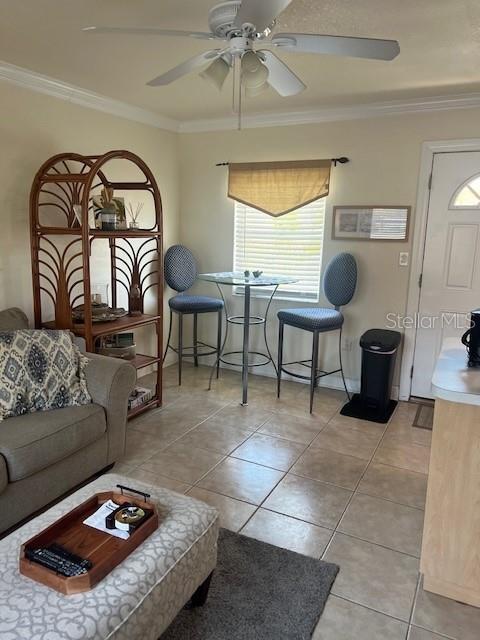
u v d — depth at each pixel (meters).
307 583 1.96
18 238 3.17
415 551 2.18
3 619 1.24
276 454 3.06
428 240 3.75
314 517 2.42
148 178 3.43
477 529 1.81
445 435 1.80
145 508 1.65
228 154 4.41
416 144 3.65
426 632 1.75
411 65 2.77
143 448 3.10
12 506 2.15
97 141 3.69
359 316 4.08
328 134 3.95
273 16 1.62
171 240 4.71
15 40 2.51
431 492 1.86
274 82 2.21
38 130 3.21
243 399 3.88
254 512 2.45
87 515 1.63
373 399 3.74
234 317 4.34
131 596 1.35
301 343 4.38
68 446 2.37
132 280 3.89
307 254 4.27
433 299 3.81
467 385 1.77
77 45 2.57
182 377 4.53
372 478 2.80
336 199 4.01
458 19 2.14
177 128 4.54
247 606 1.83
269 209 4.28
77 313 3.25
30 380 2.46
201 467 2.88
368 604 1.87
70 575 1.33
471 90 3.27
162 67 2.93
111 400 2.67
